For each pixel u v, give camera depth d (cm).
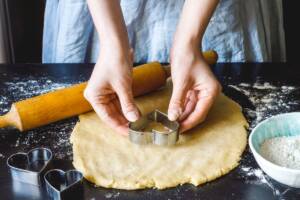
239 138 84
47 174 71
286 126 80
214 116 92
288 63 116
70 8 110
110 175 74
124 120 86
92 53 119
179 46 86
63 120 92
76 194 69
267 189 71
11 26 142
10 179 74
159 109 95
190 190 71
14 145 83
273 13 128
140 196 70
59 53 118
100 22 86
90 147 81
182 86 84
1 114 93
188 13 88
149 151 80
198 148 81
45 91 102
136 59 120
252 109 95
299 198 69
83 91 91
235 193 70
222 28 116
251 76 110
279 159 72
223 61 121
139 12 112
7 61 147
